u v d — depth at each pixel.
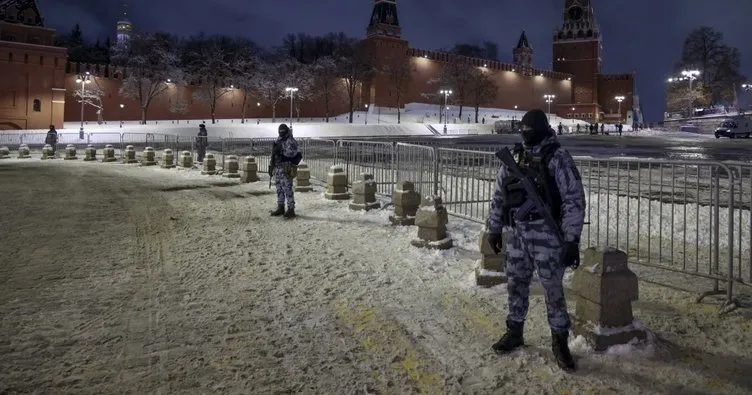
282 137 10.95
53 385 3.99
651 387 4.01
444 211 8.19
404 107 110.81
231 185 17.33
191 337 4.89
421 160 11.58
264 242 8.72
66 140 51.59
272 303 5.80
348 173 15.20
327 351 4.62
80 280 6.60
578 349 4.58
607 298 4.57
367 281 6.59
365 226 9.97
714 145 45.84
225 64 89.25
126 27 144.50
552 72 128.75
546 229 4.13
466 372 4.25
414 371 4.27
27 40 65.38
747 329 5.08
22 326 5.09
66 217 11.05
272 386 4.01
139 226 10.09
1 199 13.66
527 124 4.14
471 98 109.38
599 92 131.00
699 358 4.48
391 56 107.38
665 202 12.03
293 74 93.56
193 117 87.19
